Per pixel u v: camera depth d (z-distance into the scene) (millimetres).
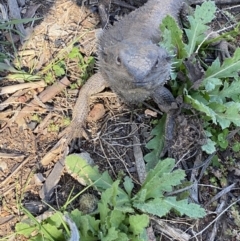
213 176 260
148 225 241
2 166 253
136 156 261
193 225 246
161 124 266
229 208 255
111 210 234
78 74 280
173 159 239
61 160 256
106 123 269
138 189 253
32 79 273
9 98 269
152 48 230
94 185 243
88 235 229
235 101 268
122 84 240
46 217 236
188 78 264
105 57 245
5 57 275
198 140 256
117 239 223
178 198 245
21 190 248
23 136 261
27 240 236
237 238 248
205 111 245
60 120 267
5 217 242
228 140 268
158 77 239
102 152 262
